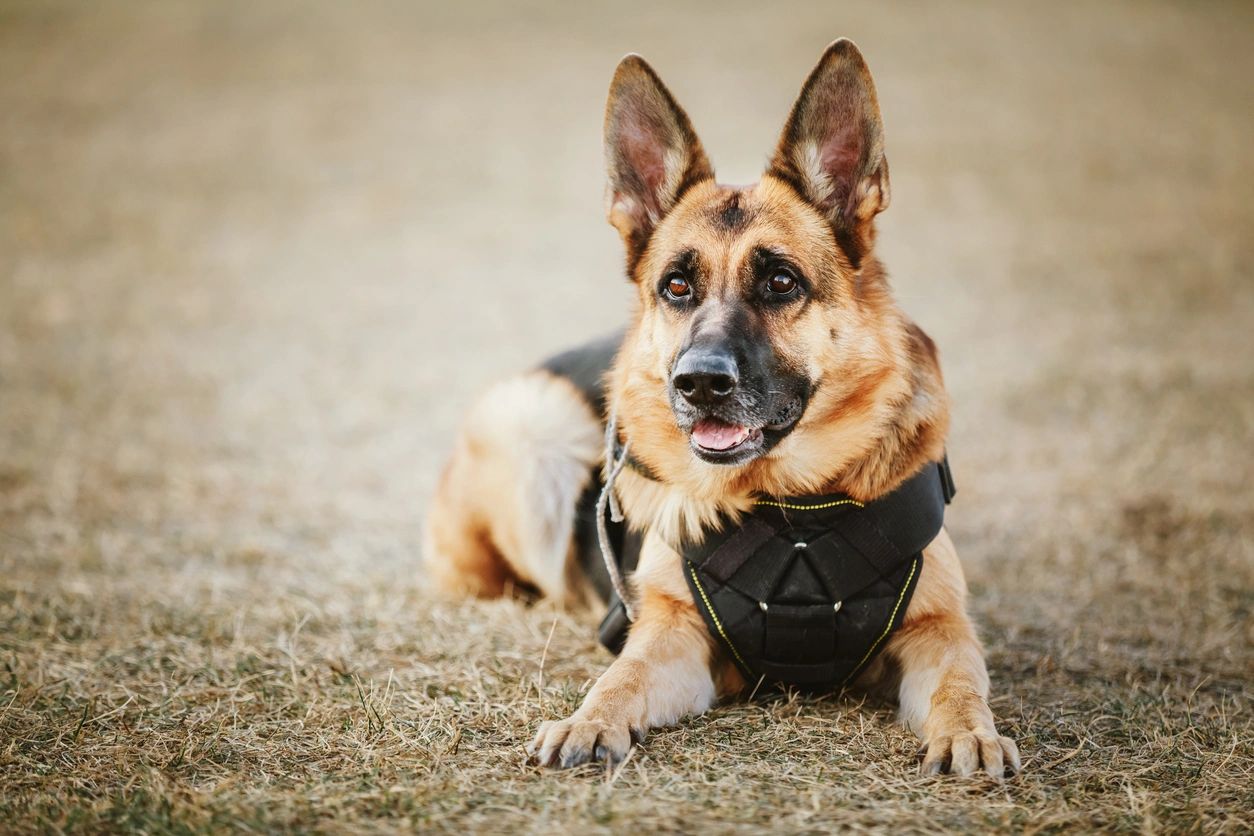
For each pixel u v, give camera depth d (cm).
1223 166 1650
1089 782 307
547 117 2066
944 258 1316
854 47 374
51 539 582
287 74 2355
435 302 1246
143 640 434
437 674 396
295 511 660
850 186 388
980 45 2420
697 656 367
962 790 295
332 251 1452
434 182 1756
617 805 284
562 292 1277
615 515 403
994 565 545
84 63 2408
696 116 1944
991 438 761
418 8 2892
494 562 530
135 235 1492
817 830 272
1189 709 367
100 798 297
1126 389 840
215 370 988
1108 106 2002
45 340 1054
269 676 395
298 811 283
